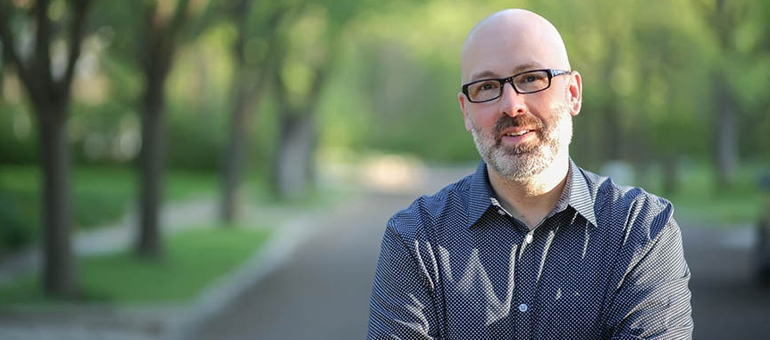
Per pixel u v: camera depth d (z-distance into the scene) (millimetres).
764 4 17562
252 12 19172
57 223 11453
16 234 16844
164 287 12703
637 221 2357
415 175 55469
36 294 11492
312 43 28344
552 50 2352
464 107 2455
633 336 2283
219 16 16031
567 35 25719
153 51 14820
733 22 19359
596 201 2398
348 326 10133
